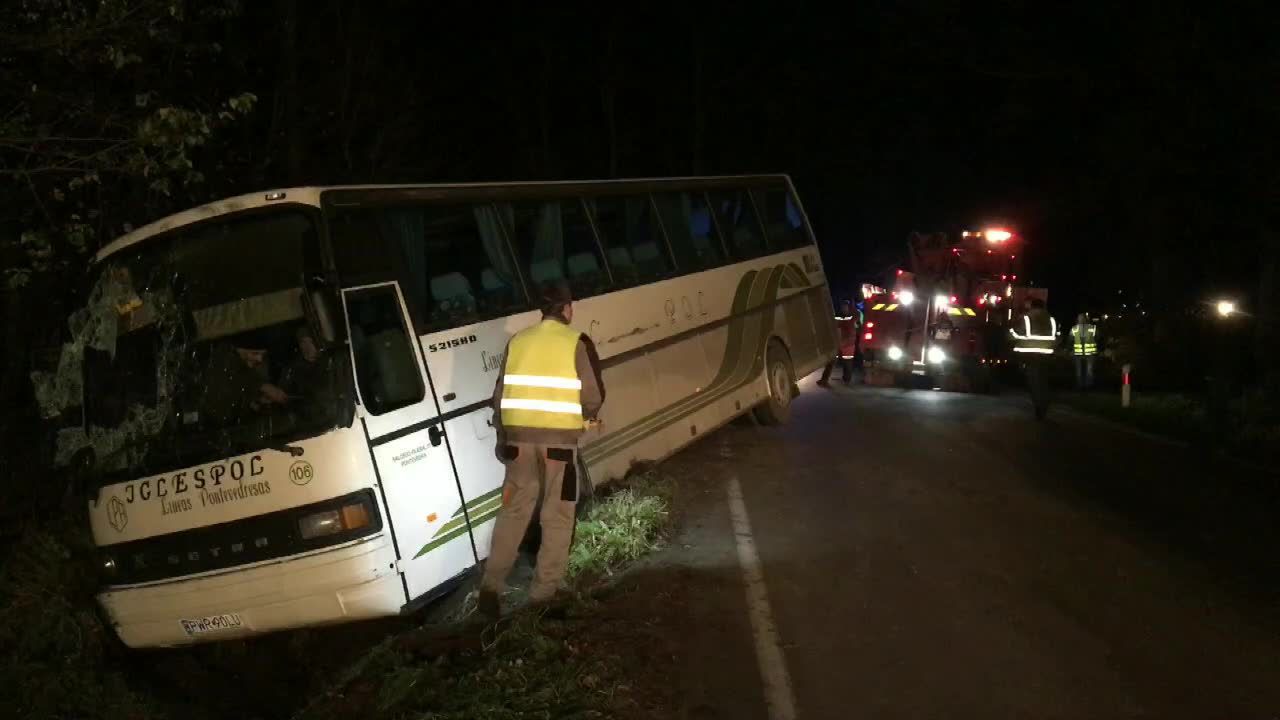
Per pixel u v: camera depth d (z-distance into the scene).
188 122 8.88
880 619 7.52
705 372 12.63
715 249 13.59
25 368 11.79
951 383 24.02
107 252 7.83
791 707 6.17
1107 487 11.90
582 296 10.52
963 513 10.40
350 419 7.16
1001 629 7.36
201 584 7.32
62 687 7.71
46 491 10.77
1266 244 19.86
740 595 7.98
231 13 10.98
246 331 7.49
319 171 18.69
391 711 6.36
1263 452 14.36
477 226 9.15
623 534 9.12
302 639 8.61
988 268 24.14
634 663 6.66
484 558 8.17
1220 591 8.27
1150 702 6.27
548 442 7.57
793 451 13.37
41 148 9.21
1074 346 24.86
